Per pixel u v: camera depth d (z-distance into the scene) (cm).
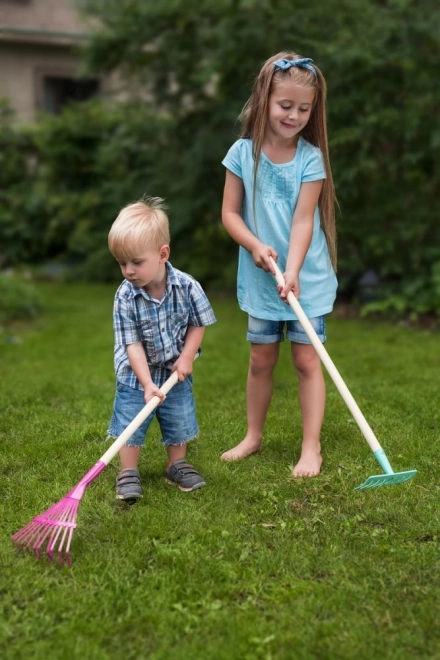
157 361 307
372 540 263
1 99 1198
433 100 714
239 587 236
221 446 361
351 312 753
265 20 783
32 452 352
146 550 258
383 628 216
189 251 964
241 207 331
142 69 953
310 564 249
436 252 723
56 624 220
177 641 212
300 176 314
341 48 721
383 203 747
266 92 305
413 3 726
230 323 713
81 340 650
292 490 306
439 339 619
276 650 207
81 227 1134
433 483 312
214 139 859
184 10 850
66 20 1448
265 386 343
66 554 248
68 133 1204
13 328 718
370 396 438
